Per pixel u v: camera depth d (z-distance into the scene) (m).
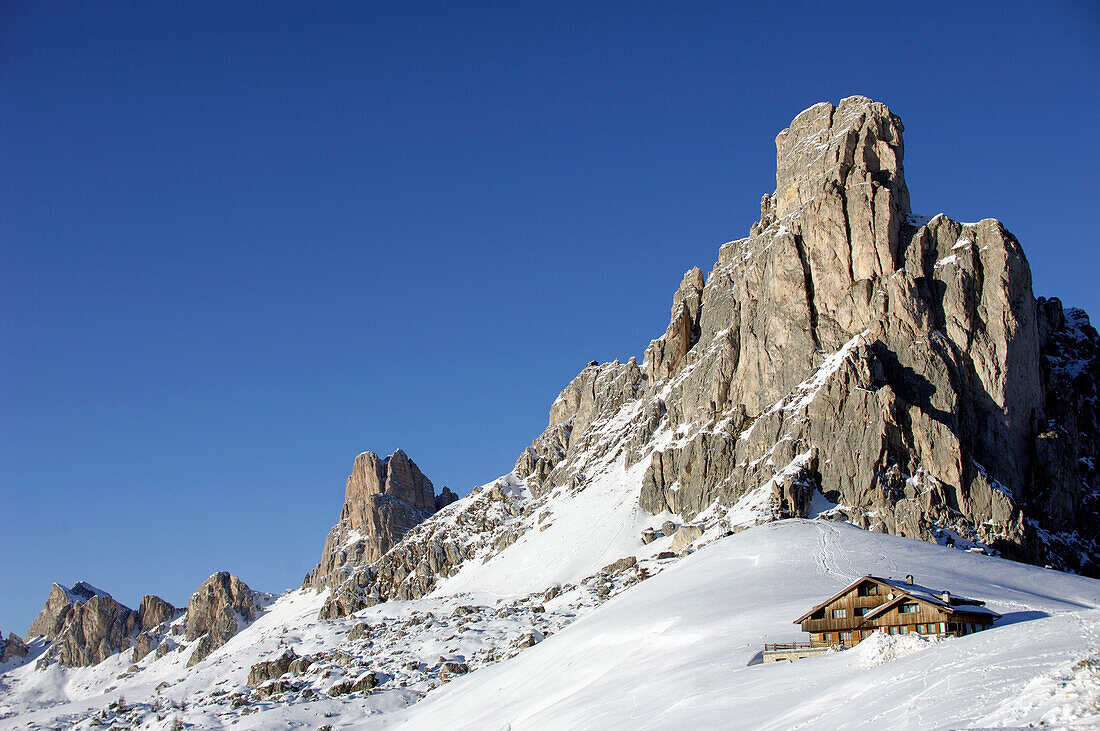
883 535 149.75
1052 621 61.59
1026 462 190.25
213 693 191.25
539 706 107.44
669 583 138.00
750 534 151.62
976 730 42.09
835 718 53.72
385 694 157.62
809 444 194.88
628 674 99.81
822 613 94.19
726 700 71.75
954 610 87.38
